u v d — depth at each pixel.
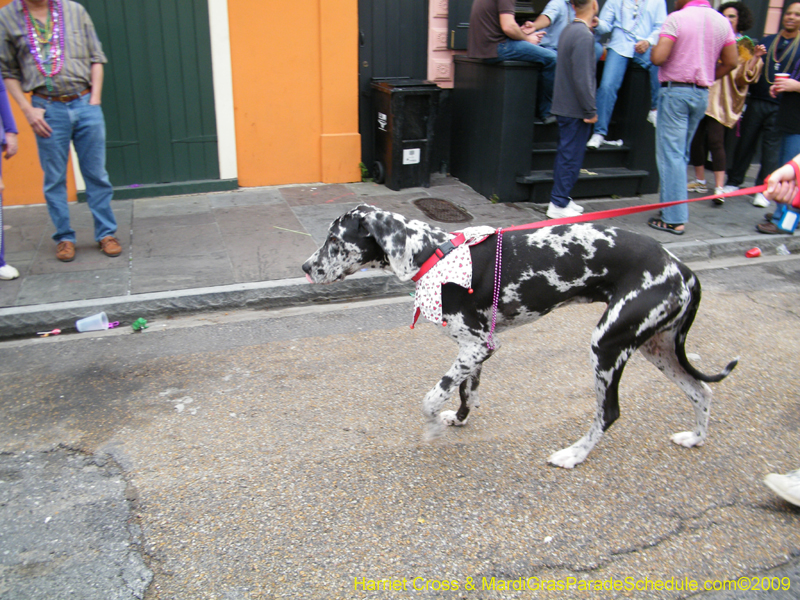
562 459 3.16
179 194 7.18
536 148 7.46
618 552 2.62
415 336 4.59
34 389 3.83
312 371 4.08
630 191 7.73
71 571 2.49
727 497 2.96
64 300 4.71
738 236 6.50
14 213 6.47
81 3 6.28
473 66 7.32
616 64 7.18
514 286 2.96
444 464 3.18
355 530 2.73
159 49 6.64
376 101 7.50
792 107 6.54
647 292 2.84
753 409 3.69
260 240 5.94
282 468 3.13
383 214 3.02
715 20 5.94
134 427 3.46
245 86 7.03
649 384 3.95
